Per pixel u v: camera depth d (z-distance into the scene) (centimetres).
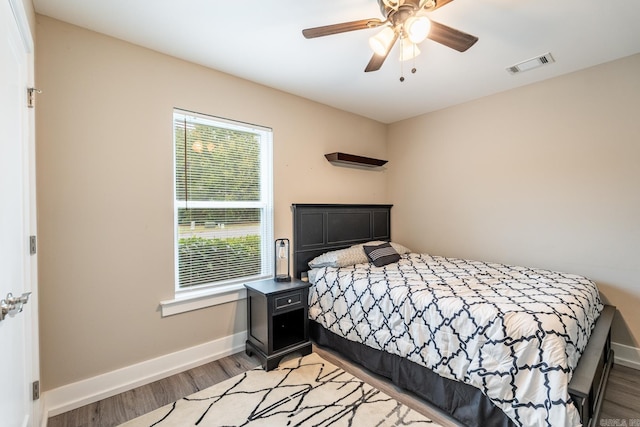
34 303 164
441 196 376
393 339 214
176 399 204
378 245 335
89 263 203
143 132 226
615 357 257
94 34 206
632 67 247
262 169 304
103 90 209
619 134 254
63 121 194
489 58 249
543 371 148
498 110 323
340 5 182
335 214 356
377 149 419
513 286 221
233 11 187
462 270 279
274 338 269
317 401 199
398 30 171
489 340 168
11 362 123
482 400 171
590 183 268
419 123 396
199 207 260
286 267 311
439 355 188
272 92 305
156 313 231
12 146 130
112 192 212
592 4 182
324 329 276
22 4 132
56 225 191
